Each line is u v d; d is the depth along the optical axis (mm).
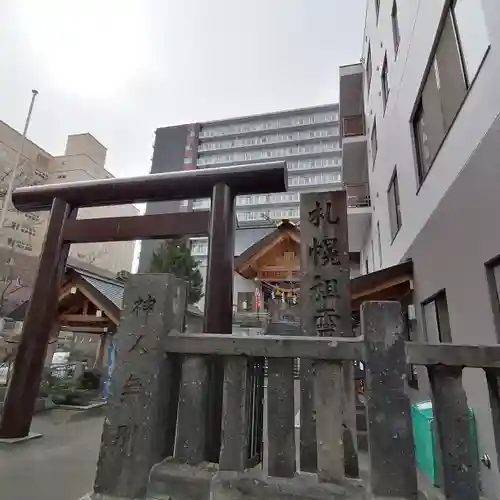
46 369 9078
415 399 5121
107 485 1730
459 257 3906
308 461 1938
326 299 3533
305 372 2084
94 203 5645
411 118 5938
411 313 5680
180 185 5055
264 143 48125
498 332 3160
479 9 3498
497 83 3148
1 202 16359
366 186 12625
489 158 3271
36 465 3766
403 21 6543
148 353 1873
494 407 1539
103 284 8773
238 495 1611
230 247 4629
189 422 1834
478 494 1451
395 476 1464
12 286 14695
